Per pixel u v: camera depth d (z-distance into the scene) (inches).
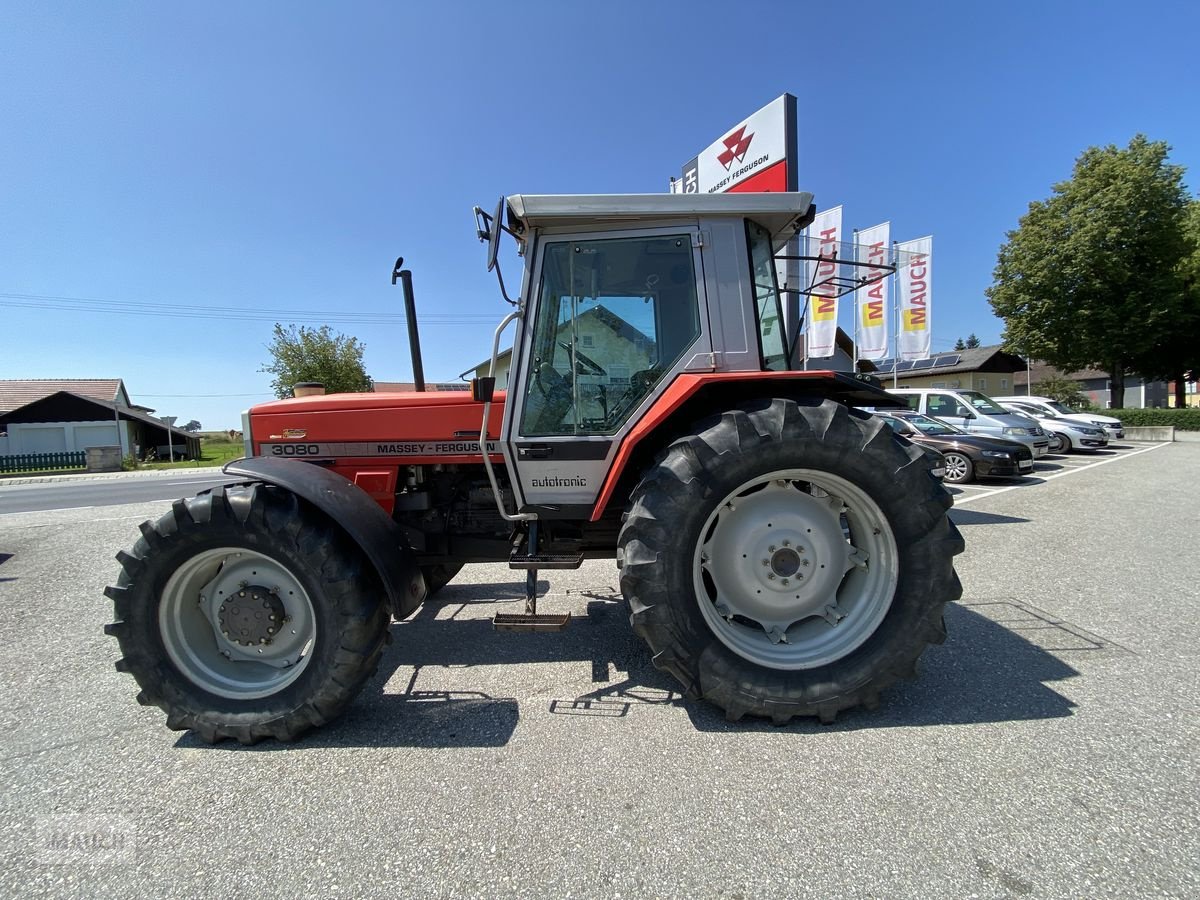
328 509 89.0
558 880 60.2
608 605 151.5
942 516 90.6
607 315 106.4
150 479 682.8
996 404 477.4
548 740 87.0
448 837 66.9
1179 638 120.6
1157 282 873.5
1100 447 597.9
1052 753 80.0
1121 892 57.0
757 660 91.3
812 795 72.2
